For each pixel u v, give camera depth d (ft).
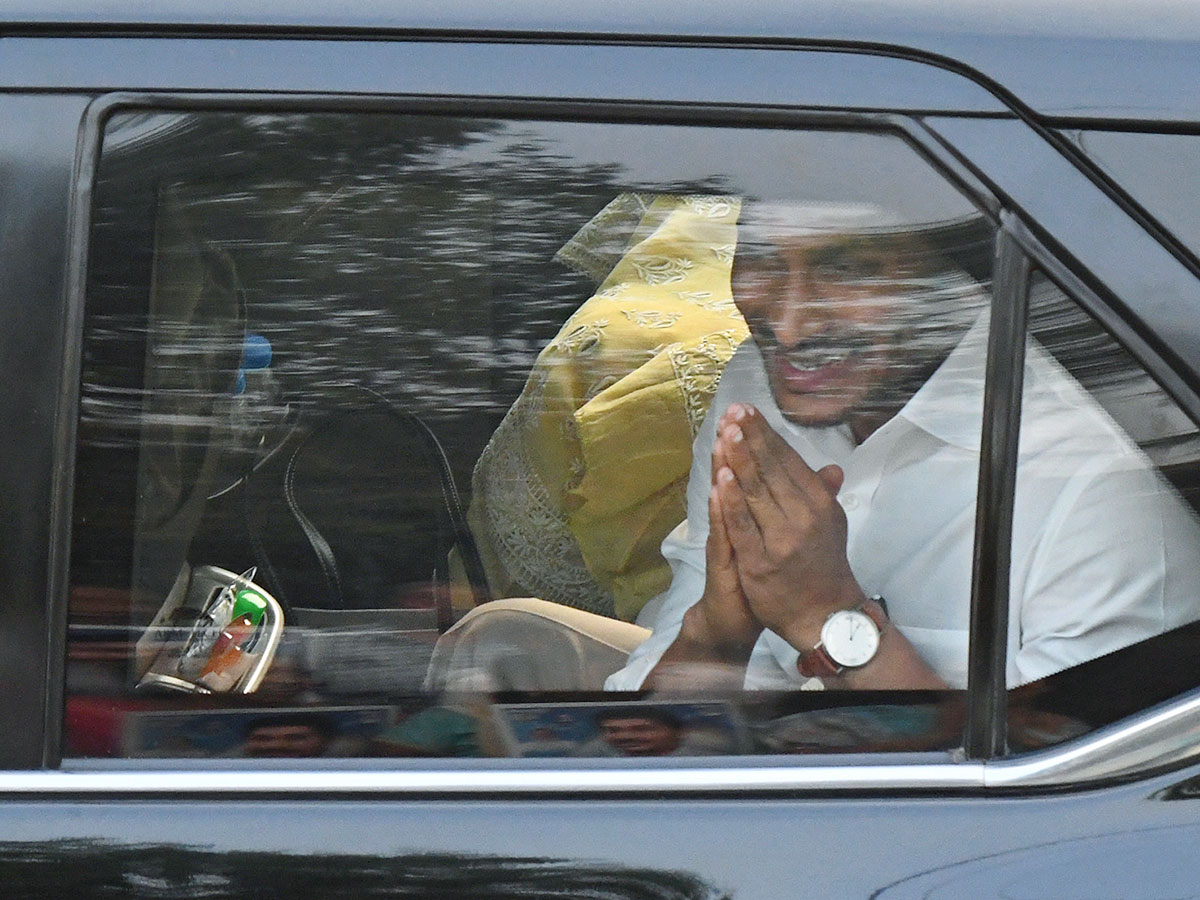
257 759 18.76
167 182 19.15
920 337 19.77
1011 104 18.86
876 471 20.36
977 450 19.44
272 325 19.88
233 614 19.79
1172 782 18.33
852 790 18.45
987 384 19.30
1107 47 18.95
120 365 19.02
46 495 18.56
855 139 19.16
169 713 18.90
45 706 18.44
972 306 19.42
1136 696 18.95
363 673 19.79
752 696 19.61
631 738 19.19
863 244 19.66
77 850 17.88
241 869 17.83
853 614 20.17
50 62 18.83
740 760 18.84
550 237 19.85
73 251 18.70
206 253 19.49
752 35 19.06
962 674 19.31
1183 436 18.88
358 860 17.87
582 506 20.75
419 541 20.31
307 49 18.99
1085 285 18.75
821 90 18.98
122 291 19.02
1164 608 19.19
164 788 18.30
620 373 20.71
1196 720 18.54
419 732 19.30
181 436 19.48
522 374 20.36
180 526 19.71
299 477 20.16
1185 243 18.56
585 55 19.02
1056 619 19.26
